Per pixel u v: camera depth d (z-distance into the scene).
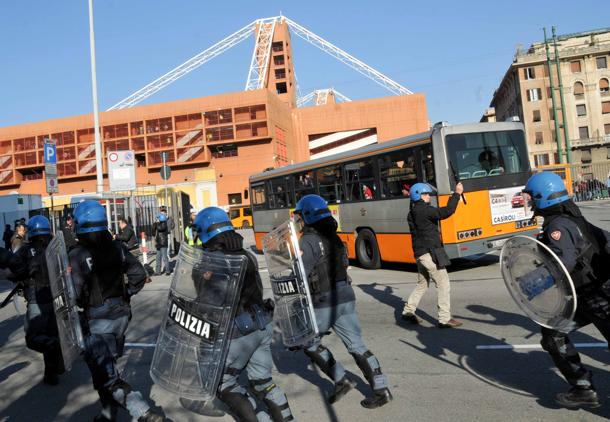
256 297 3.41
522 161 10.86
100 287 3.89
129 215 19.09
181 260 3.44
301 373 5.17
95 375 3.78
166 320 3.48
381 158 11.94
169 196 21.84
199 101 65.44
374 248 12.35
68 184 69.62
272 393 3.41
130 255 4.17
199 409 4.43
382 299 8.70
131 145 66.88
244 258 3.29
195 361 3.28
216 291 3.25
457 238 9.98
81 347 3.78
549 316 3.47
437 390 4.39
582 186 36.97
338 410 4.14
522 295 3.64
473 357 5.18
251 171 64.56
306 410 4.20
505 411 3.87
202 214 3.46
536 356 5.03
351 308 4.14
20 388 5.30
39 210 18.19
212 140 64.94
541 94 70.19
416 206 6.46
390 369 5.04
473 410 3.93
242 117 64.88
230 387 3.29
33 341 5.21
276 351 6.02
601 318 3.33
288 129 74.69
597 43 70.38
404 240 11.34
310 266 4.04
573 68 69.56
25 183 71.25
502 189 10.52
